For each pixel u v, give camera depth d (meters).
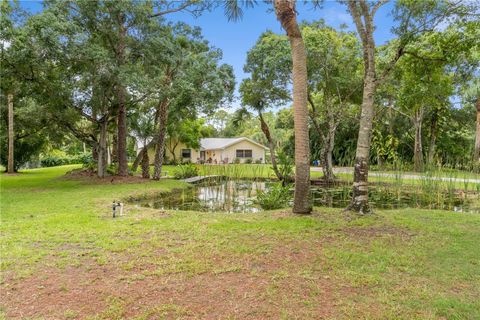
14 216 5.83
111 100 12.49
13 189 10.22
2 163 19.72
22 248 3.88
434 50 6.63
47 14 9.02
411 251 3.80
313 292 2.74
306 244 4.05
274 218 5.63
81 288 2.83
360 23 5.82
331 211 6.22
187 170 15.91
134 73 10.51
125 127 13.91
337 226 4.96
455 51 6.35
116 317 2.36
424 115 19.89
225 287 2.84
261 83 12.81
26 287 2.85
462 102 19.98
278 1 5.51
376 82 5.88
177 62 12.23
